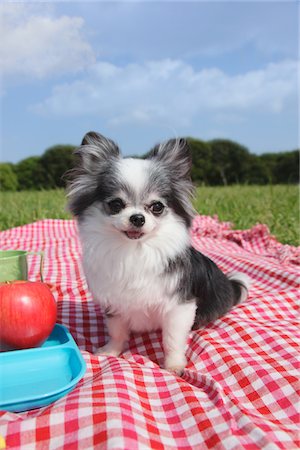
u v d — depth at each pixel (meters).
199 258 0.56
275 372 0.41
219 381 0.42
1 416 0.33
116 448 0.28
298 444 0.31
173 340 0.48
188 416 0.35
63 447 0.30
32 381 0.39
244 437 0.31
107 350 0.52
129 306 0.49
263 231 1.03
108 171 0.52
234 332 0.52
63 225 1.19
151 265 0.47
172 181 0.52
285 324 0.54
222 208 1.47
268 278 0.73
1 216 1.40
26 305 0.42
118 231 0.47
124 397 0.36
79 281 0.72
